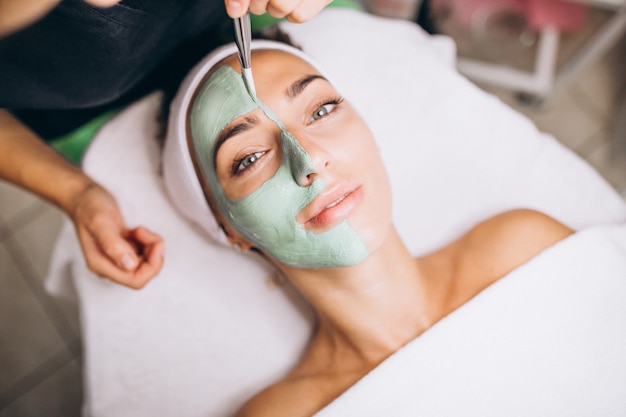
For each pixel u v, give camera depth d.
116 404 0.94
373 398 0.80
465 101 1.05
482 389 0.80
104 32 0.64
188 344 0.96
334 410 0.79
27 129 0.94
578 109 1.63
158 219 0.99
